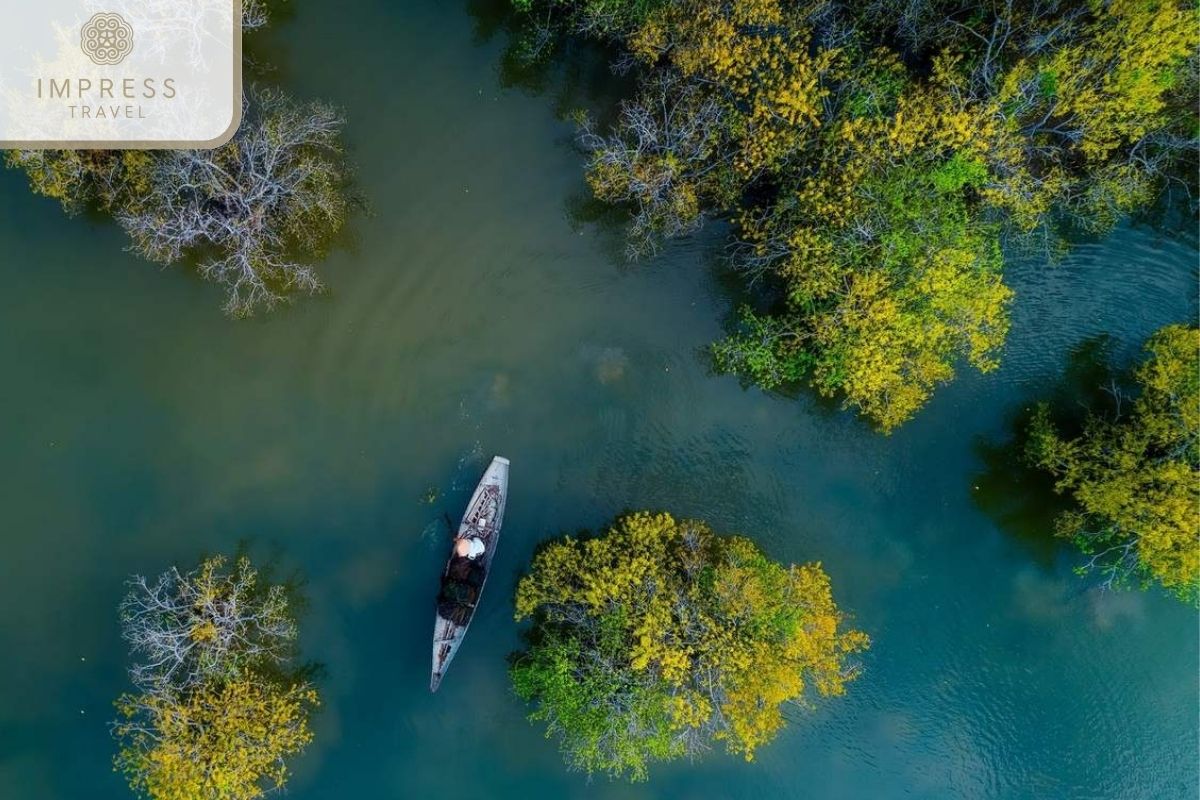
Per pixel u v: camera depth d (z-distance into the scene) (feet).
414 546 73.77
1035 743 75.46
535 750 73.61
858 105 65.05
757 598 65.82
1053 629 75.05
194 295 72.69
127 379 72.33
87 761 70.69
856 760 75.36
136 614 69.10
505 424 74.69
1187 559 65.31
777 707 68.69
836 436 75.20
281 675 71.97
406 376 74.18
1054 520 75.00
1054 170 68.64
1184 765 75.51
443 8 74.08
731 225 74.33
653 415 75.61
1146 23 60.49
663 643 65.72
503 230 74.79
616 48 73.87
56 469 71.82
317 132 70.85
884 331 66.49
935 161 66.44
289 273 73.00
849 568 75.25
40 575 71.41
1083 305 75.36
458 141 74.54
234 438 73.10
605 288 75.36
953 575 75.56
